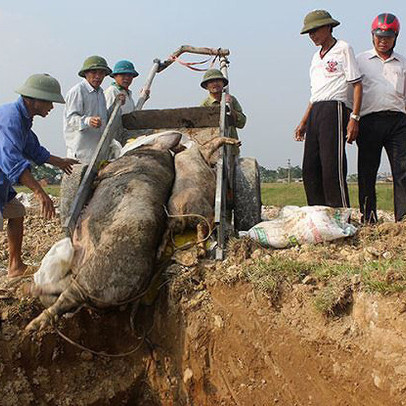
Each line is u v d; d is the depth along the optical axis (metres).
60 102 4.16
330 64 5.04
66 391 3.75
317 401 3.27
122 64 6.07
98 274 3.47
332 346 3.26
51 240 5.83
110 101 6.05
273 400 3.40
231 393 3.54
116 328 3.87
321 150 5.11
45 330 3.70
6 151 3.98
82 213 3.96
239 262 3.86
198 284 3.77
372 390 3.09
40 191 4.00
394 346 3.06
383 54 5.18
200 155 4.55
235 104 6.48
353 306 3.30
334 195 5.10
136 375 3.86
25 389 3.66
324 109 5.06
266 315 3.51
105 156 4.84
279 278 3.60
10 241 4.31
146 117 5.59
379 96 5.15
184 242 4.04
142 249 3.57
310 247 4.14
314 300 3.38
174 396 3.75
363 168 5.36
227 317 3.60
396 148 5.19
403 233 4.49
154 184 4.07
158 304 3.86
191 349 3.66
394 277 3.24
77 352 3.80
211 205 4.21
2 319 3.67
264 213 6.86
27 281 3.93
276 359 3.43
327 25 5.05
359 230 4.55
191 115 5.55
